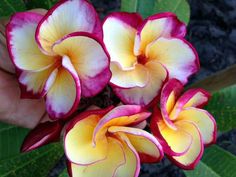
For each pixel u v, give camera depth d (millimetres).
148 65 317
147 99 311
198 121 328
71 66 277
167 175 729
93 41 277
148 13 453
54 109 291
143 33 311
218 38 804
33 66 295
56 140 326
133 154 295
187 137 318
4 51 396
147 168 729
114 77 305
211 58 791
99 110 287
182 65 323
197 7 818
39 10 361
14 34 295
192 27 808
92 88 287
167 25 317
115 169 297
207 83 444
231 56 796
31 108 418
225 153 470
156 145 285
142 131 285
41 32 284
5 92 406
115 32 309
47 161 451
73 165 295
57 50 285
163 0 480
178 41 316
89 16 287
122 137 292
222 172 465
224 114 458
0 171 437
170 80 305
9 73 404
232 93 455
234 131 751
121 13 308
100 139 295
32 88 301
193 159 320
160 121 311
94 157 293
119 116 281
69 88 290
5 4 465
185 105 326
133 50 311
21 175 442
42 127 319
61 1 283
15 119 420
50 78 286
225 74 433
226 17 817
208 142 332
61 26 290
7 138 437
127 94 310
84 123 289
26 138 322
